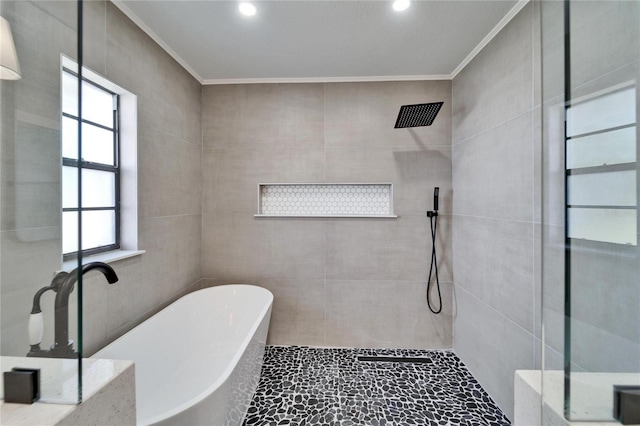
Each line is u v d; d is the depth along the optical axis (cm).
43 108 86
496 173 162
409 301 224
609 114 83
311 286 229
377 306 226
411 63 202
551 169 84
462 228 204
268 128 229
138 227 161
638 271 80
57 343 68
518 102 144
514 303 147
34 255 81
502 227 157
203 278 232
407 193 223
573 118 84
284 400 164
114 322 145
